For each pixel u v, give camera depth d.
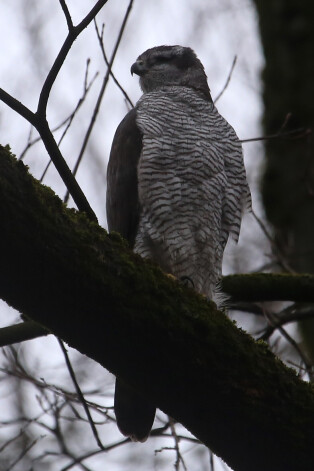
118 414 8.99
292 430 6.92
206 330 6.75
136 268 6.62
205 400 6.87
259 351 7.00
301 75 13.49
